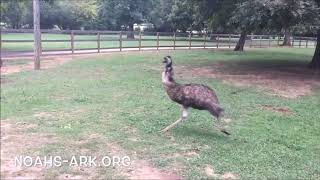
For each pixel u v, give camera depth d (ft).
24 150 23.50
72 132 27.09
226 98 40.68
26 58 72.43
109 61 70.64
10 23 180.55
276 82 52.49
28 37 129.80
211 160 22.76
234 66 69.36
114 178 20.10
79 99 37.37
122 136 26.53
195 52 99.14
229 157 23.43
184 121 30.78
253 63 75.56
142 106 35.47
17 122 29.35
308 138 28.19
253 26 54.24
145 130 28.09
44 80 48.16
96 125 28.94
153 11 184.44
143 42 129.70
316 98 43.11
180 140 26.13
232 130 28.99
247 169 21.80
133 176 20.43
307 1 48.98
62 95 39.29
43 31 79.87
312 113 35.94
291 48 139.64
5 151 23.30
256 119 32.65
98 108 34.22
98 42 88.58
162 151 23.94
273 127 30.50
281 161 23.31
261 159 23.32
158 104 36.35
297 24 50.62
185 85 27.20
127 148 24.32
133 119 30.83
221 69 64.59
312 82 53.47
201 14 69.21
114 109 34.04
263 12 49.96
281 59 86.28
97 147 24.38
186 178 20.35
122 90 42.83
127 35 128.98
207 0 65.21
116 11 180.34
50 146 24.26
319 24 49.42
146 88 44.50
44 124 28.94
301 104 39.47
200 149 24.59
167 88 27.27
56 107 34.27
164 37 145.18
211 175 20.85
